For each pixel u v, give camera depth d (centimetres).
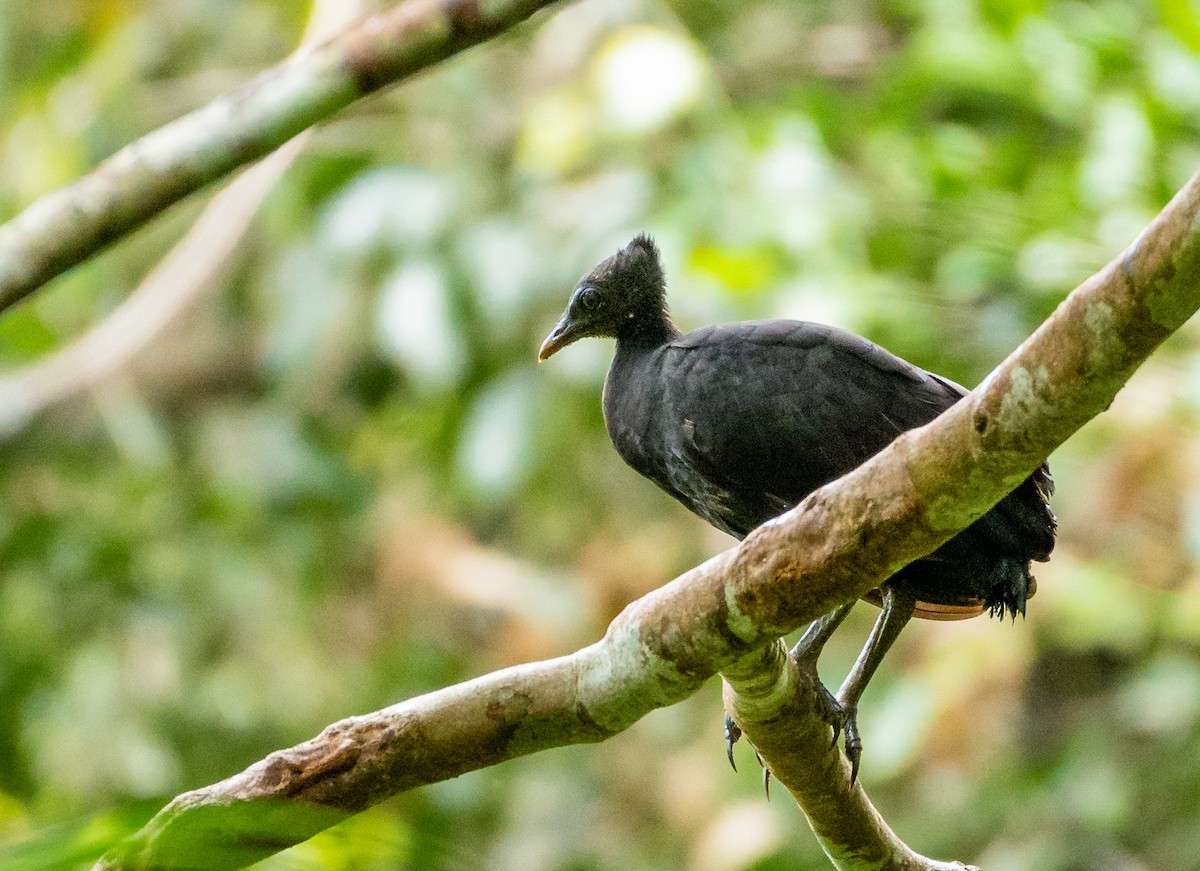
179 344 1714
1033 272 1195
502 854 1461
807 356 720
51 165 1462
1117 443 1262
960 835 1384
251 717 1486
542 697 576
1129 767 1402
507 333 1409
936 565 693
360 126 1551
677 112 1298
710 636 547
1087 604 1250
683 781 1416
